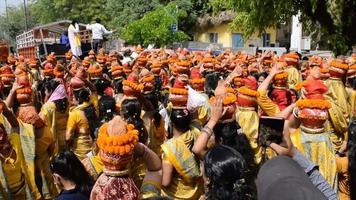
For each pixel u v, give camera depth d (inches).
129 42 1133.1
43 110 243.0
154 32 1074.1
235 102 175.2
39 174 209.2
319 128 161.2
